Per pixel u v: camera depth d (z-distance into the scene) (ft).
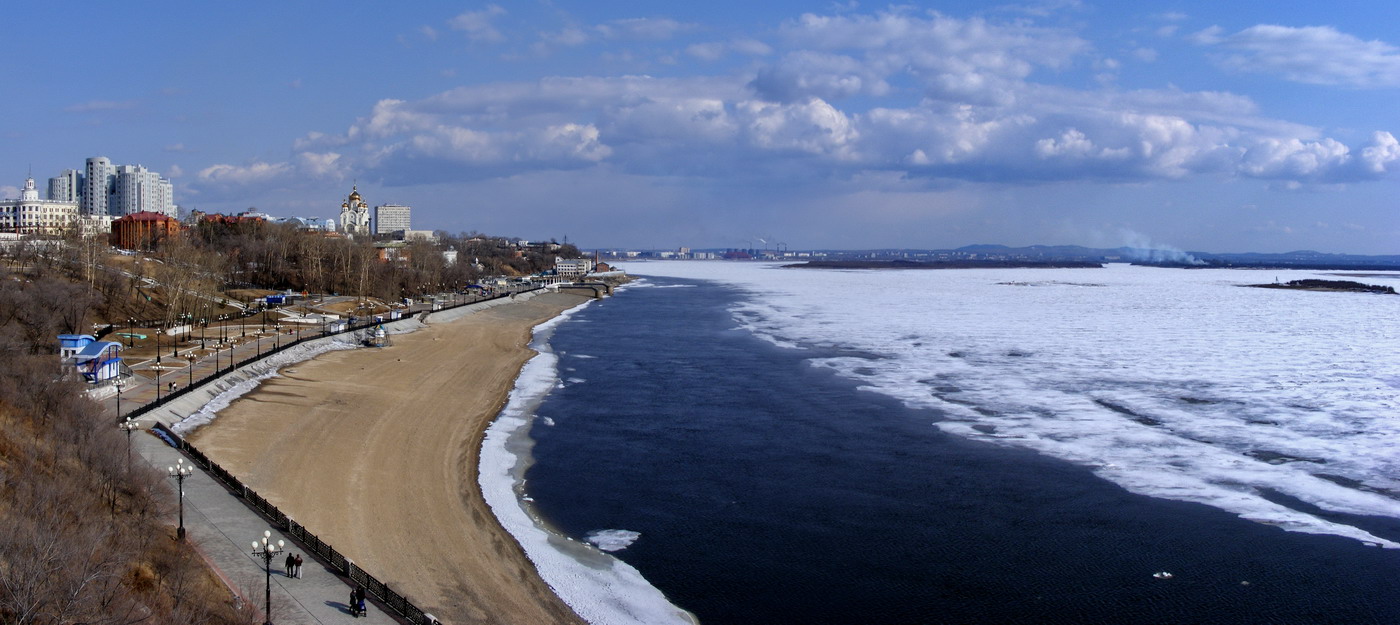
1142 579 190.29
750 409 346.54
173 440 251.19
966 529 217.97
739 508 232.12
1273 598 181.37
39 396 222.69
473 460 268.21
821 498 239.91
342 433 286.46
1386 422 323.16
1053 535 214.07
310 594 164.04
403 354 460.96
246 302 626.64
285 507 210.59
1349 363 463.83
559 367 448.24
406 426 303.07
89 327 445.37
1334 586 186.50
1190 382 404.36
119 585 147.43
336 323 544.21
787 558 200.75
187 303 533.14
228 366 368.07
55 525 154.81
